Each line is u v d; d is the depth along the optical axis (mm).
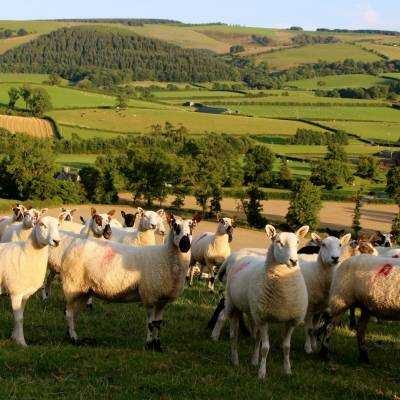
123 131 138625
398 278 14359
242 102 195875
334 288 15211
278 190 95875
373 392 12648
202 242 25547
